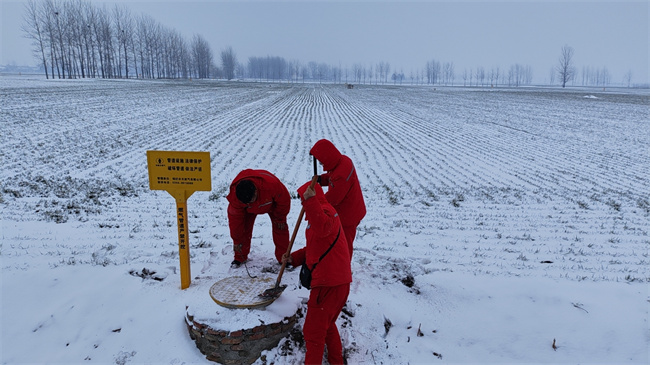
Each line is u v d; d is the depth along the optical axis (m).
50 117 19.91
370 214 7.93
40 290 4.20
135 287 4.29
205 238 6.06
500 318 4.17
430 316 4.22
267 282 4.16
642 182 11.50
